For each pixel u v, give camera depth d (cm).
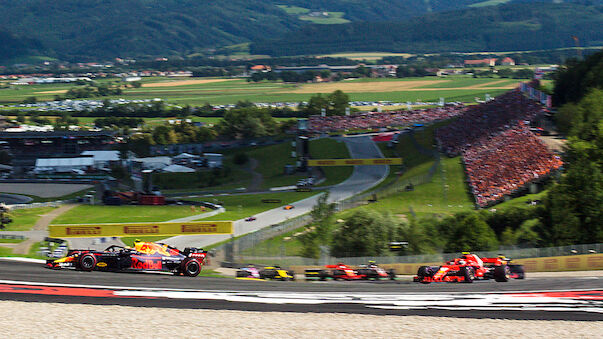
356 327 3080
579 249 7288
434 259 7856
